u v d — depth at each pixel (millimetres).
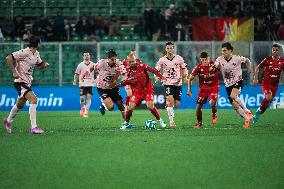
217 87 49938
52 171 28719
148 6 91938
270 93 50812
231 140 39094
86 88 64375
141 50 75562
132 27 89312
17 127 51000
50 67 77125
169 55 53094
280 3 90062
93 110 75750
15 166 30031
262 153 33562
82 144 37531
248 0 89750
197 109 49250
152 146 36406
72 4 92062
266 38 84375
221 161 31094
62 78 77125
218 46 74188
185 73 53250
